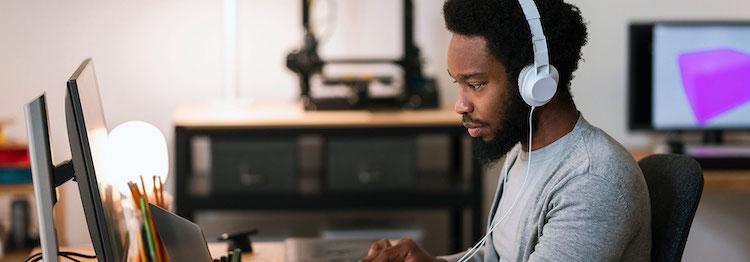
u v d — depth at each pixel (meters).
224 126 3.04
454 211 3.33
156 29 3.42
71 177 1.45
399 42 3.48
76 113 1.34
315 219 3.63
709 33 3.15
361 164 3.10
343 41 3.46
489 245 1.72
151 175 1.79
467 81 1.49
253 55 3.45
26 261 1.72
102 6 3.39
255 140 3.06
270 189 3.10
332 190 3.11
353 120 3.06
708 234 3.56
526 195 1.56
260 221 3.61
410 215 3.65
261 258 1.91
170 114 3.47
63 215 3.19
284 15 3.44
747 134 3.46
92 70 1.73
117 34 3.41
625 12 3.41
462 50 1.47
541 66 1.45
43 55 3.38
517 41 1.44
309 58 3.10
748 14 3.42
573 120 1.53
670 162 1.62
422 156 3.62
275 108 3.27
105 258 1.41
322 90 3.45
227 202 3.10
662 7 3.41
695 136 3.47
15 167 2.92
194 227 1.52
